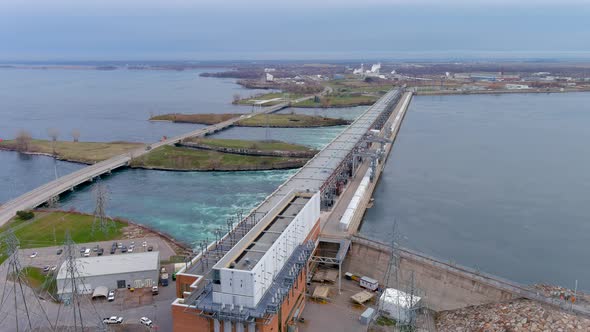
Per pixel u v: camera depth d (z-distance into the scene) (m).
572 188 155.12
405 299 74.31
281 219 82.62
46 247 105.62
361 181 145.75
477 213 131.88
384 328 72.25
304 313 76.81
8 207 134.62
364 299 80.00
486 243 111.38
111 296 82.06
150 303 81.00
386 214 130.88
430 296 82.94
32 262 96.69
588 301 75.38
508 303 74.06
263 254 67.56
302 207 88.56
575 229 120.00
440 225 122.75
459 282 80.81
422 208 136.00
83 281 75.50
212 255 78.81
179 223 126.69
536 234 116.94
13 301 80.38
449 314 78.56
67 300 80.56
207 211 136.75
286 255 73.50
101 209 121.31
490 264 100.31
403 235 115.62
